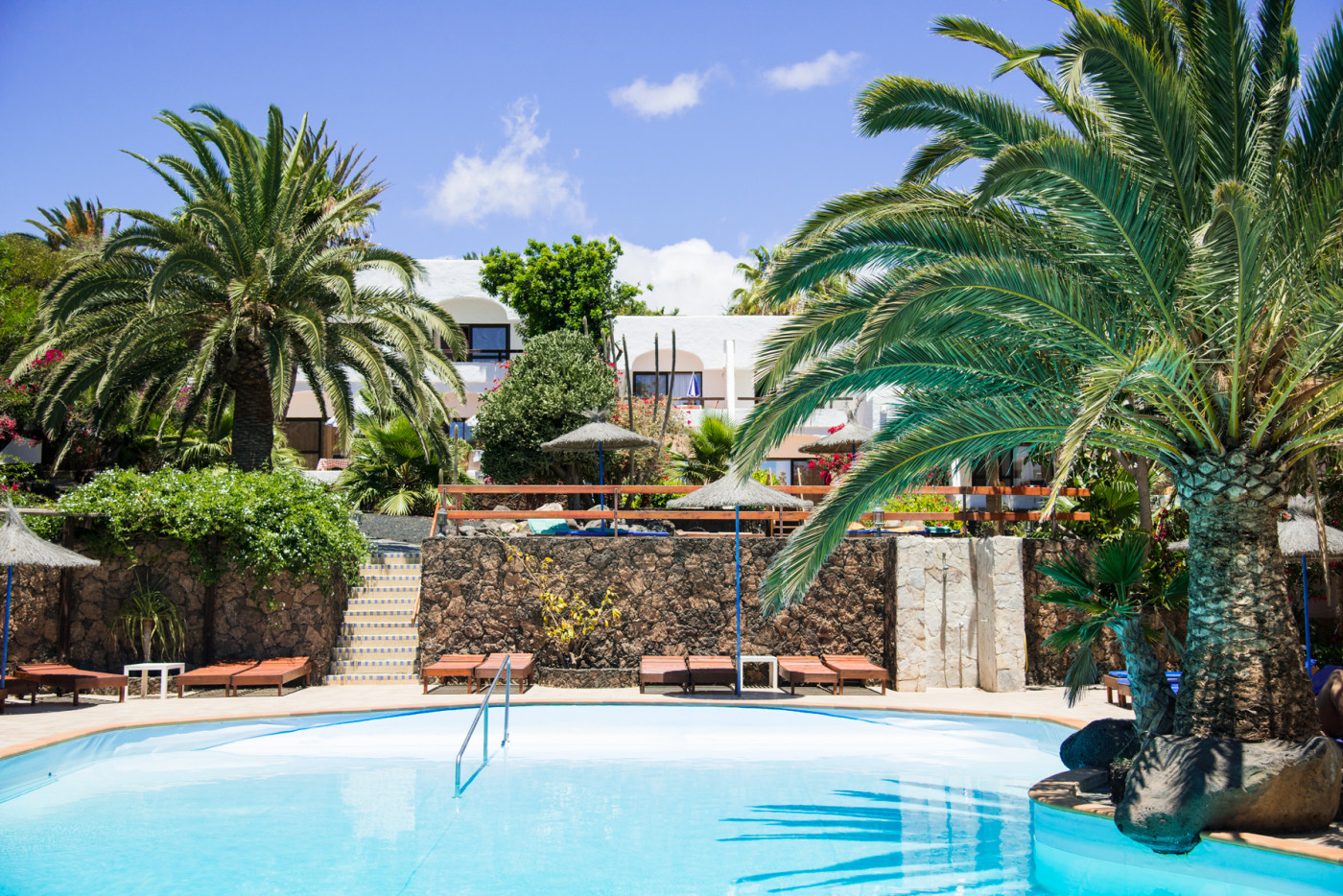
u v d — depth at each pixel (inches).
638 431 959.0
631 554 633.0
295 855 289.0
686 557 633.6
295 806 350.9
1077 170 270.2
